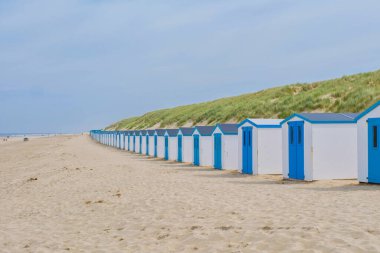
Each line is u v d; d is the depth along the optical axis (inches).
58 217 480.4
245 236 325.7
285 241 298.8
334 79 2100.1
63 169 1056.8
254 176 825.5
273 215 399.2
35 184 803.4
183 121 2832.2
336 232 311.7
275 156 858.8
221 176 836.0
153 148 1710.1
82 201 570.9
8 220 481.4
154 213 455.5
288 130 766.5
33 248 345.4
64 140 3969.0
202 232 351.3
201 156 1132.5
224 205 472.7
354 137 718.5
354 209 406.9
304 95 1886.1
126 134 2325.3
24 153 2031.3
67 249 335.0
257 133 850.8
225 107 2539.4
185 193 580.7
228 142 1005.2
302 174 722.2
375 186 603.8
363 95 1460.4
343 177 712.4
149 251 313.1
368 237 293.7
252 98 2605.8
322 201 469.4
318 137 703.7
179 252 303.9
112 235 375.9
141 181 754.2
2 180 924.6
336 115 746.2
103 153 1926.7
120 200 554.3
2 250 343.3
